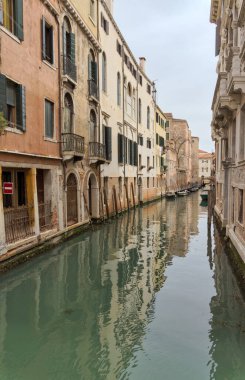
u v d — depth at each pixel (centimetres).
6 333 664
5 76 979
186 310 773
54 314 749
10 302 815
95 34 1853
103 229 1838
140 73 3152
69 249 1346
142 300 832
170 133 6262
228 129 1559
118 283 959
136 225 2044
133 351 598
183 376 529
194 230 1906
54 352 596
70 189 1562
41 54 1231
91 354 591
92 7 1825
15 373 539
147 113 3531
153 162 3872
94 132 1889
